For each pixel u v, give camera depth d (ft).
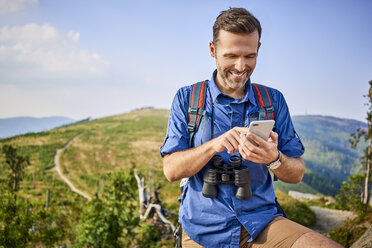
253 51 4.73
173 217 46.75
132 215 31.37
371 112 69.97
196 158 4.64
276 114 5.53
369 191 50.55
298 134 5.77
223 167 4.93
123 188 30.55
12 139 535.19
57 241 26.09
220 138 4.50
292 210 46.52
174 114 5.52
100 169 396.16
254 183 5.10
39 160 418.10
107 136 589.32
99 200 30.81
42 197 248.32
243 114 5.32
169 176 5.06
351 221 28.37
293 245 4.25
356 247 12.51
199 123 5.32
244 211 4.93
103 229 28.94
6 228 21.30
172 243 37.70
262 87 5.62
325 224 43.29
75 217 34.63
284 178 5.04
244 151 4.35
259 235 4.75
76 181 337.52
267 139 4.45
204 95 5.41
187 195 5.36
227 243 4.90
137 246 36.65
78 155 460.14
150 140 562.66
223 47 4.76
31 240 22.47
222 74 4.99
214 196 4.91
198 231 5.07
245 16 4.64
